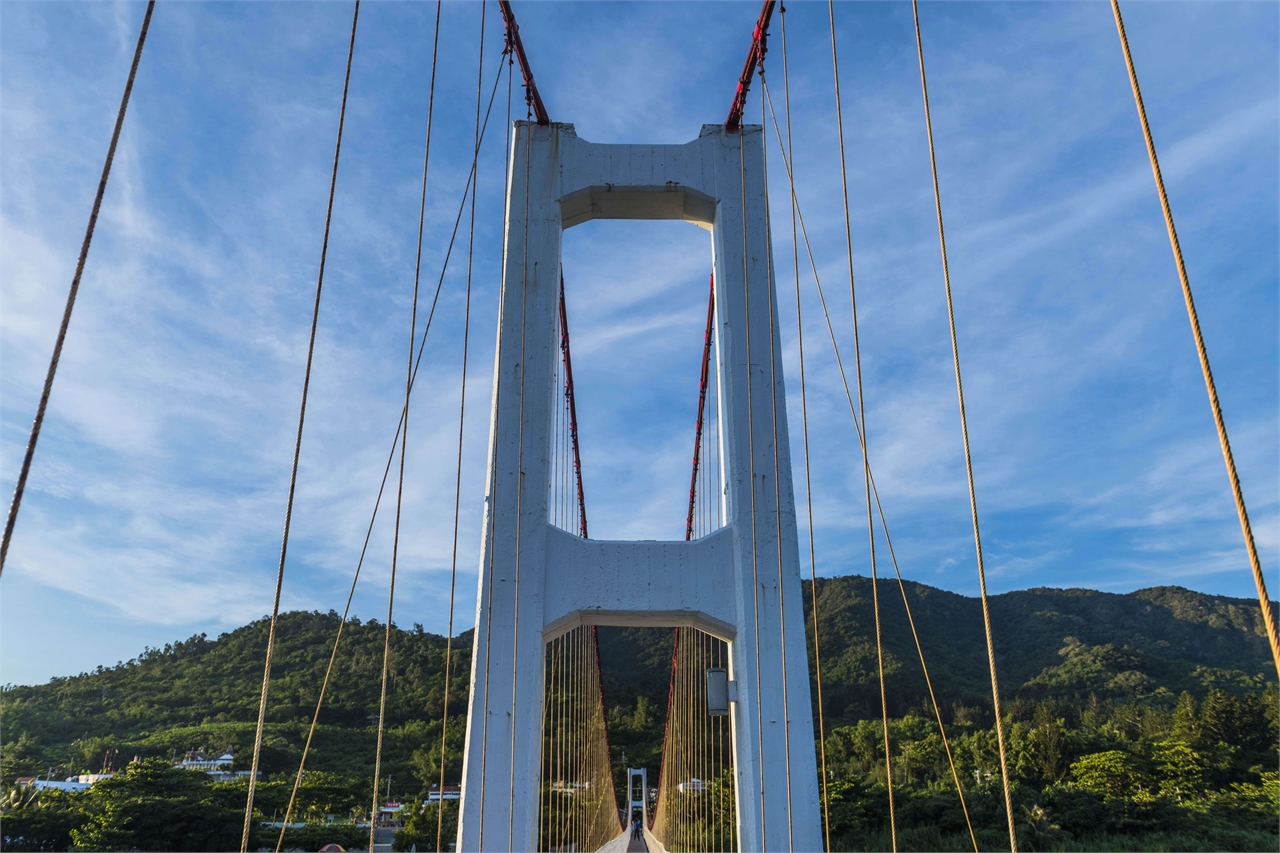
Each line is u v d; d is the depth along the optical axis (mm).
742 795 11547
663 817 34344
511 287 13539
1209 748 48312
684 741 29406
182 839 51062
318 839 54344
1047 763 47219
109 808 50125
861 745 60500
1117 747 48531
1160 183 4922
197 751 83500
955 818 40656
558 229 13938
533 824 11047
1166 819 39938
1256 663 107438
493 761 11188
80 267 5750
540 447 12758
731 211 14062
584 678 28219
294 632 140875
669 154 14352
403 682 112562
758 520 12508
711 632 12922
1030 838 38031
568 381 19172
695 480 22141
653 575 12367
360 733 91750
